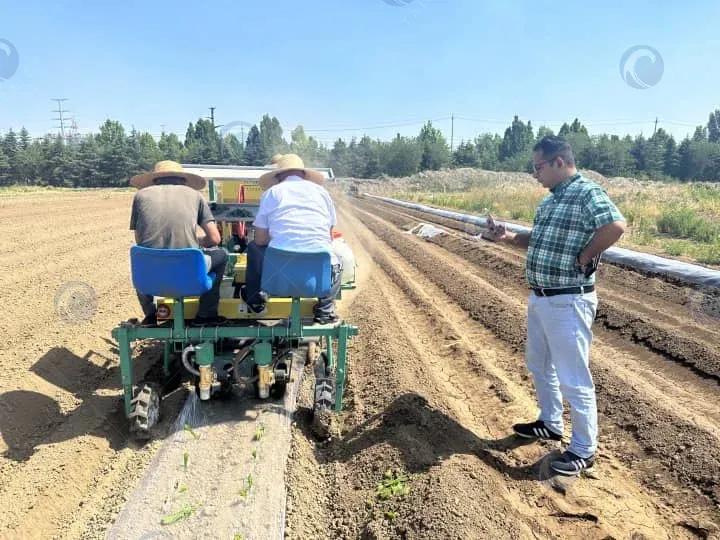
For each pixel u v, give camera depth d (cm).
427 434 427
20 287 834
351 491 376
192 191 443
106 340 645
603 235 345
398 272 1095
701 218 1405
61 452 407
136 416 419
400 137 6925
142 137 6119
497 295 855
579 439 374
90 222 1689
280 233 413
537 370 417
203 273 392
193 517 338
